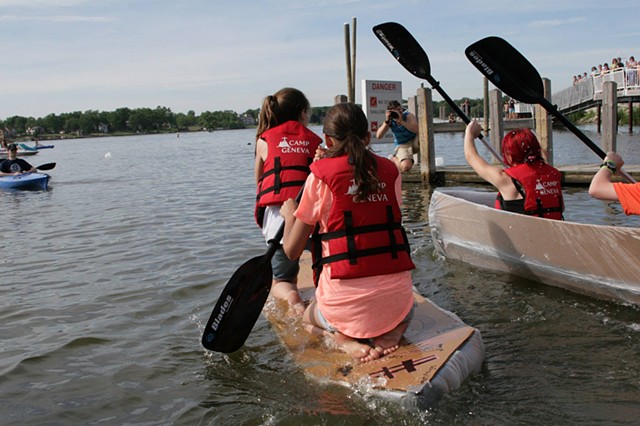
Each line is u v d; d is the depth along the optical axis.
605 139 9.14
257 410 2.67
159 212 8.41
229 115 135.00
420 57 5.27
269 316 3.64
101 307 4.19
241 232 6.56
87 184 13.30
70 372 3.17
